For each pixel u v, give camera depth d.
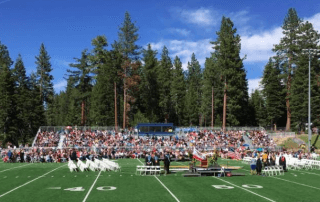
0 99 70.50
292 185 21.48
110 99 87.00
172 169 29.80
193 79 110.94
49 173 27.83
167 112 94.44
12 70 80.25
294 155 40.31
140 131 62.50
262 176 26.17
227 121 80.44
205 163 28.11
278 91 86.19
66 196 17.36
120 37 78.19
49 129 58.62
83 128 61.19
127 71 76.38
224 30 78.88
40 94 83.50
